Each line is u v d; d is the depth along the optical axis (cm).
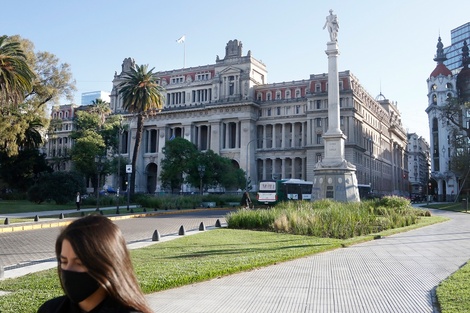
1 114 5184
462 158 8062
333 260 1456
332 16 4891
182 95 11962
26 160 7312
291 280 1120
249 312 819
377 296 947
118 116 8762
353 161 9725
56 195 5512
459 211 5512
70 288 218
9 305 816
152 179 12600
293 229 2430
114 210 4712
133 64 12438
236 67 11219
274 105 11119
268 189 6119
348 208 3023
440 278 1145
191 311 818
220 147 11156
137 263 1315
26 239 2181
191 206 5881
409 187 17762
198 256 1500
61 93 5900
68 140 13512
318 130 10281
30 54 5569
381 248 1769
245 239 2089
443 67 11994
